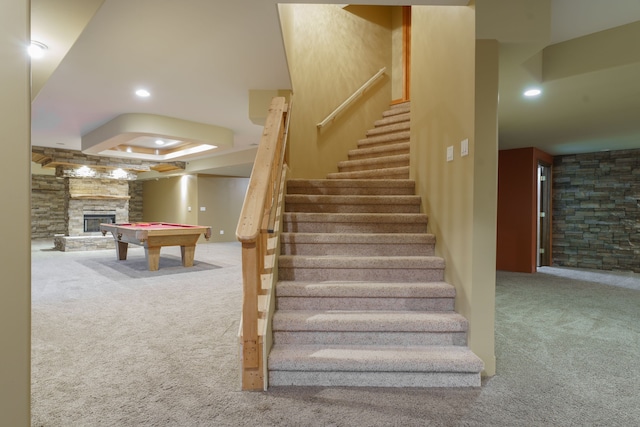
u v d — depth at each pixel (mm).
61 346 2584
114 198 9242
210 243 10422
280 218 3053
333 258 2709
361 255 2928
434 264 2688
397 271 2707
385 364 2025
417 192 3496
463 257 2350
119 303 3764
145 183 13383
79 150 8164
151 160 8891
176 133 5438
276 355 2072
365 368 2025
